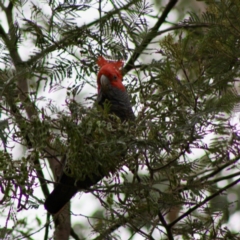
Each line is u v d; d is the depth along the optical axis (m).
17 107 8.81
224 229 9.07
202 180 9.40
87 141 7.88
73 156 7.82
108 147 7.85
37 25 10.34
